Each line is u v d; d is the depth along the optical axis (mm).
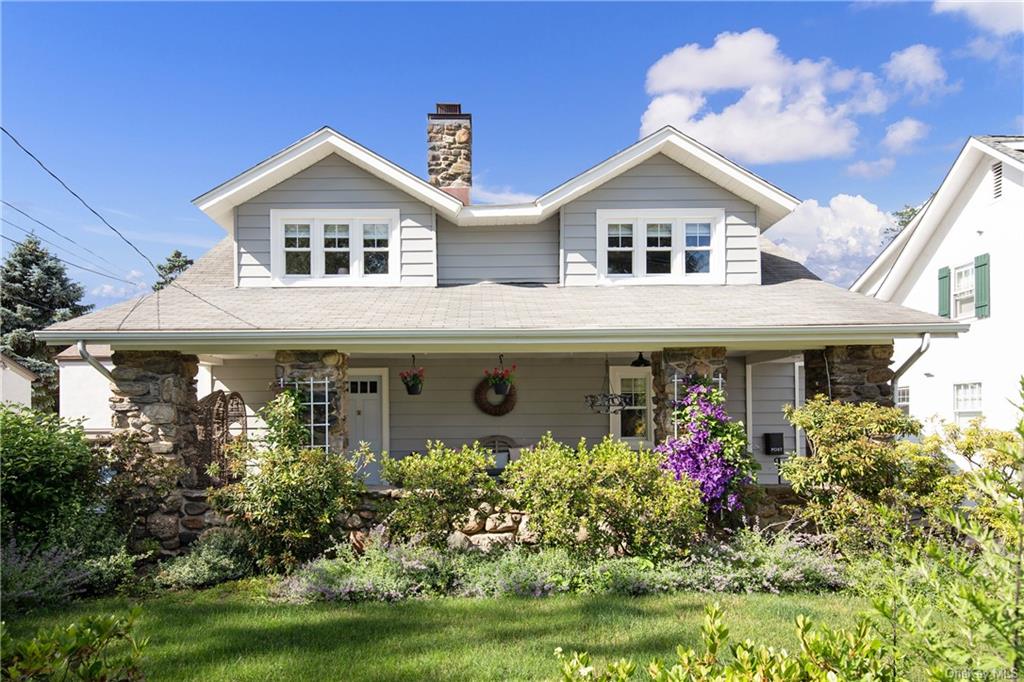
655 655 4734
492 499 7402
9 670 2365
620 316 8602
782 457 11562
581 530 7113
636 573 6543
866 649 2436
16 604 5789
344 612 5828
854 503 6859
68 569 6297
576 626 5391
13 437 6812
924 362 14188
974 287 12531
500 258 11141
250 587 6656
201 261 11938
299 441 8023
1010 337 11500
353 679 4410
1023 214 11195
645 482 7121
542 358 12234
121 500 7418
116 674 2674
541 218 10867
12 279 23109
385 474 7469
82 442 7387
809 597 6262
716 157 10359
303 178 10727
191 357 9188
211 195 10188
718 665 2688
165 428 8195
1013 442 2617
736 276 10711
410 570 6582
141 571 7074
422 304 9406
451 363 12172
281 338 7930
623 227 10914
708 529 7738
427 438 12062
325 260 10750
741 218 10773
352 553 7137
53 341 7734
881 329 7961
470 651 4871
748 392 12391
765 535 7660
